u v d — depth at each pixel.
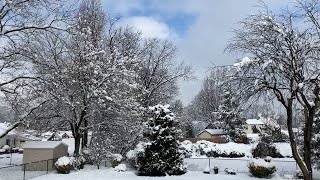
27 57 18.55
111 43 33.84
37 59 18.89
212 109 67.31
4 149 49.97
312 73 14.48
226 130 53.72
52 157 24.44
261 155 37.28
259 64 14.69
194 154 38.97
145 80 40.34
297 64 14.31
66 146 27.53
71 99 24.41
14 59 18.41
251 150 38.28
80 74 24.47
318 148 24.00
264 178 21.44
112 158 26.33
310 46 14.47
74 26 18.31
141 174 22.50
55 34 18.78
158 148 22.70
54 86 21.05
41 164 24.39
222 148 38.84
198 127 68.88
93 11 32.22
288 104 15.43
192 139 52.94
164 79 41.81
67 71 23.30
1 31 16.81
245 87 15.06
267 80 14.73
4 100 21.97
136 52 37.03
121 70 26.58
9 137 52.53
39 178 19.88
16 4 16.23
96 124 26.09
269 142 37.53
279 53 14.53
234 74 15.16
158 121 23.52
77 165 24.42
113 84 25.94
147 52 40.81
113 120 26.86
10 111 23.73
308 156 16.19
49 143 25.31
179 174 22.89
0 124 48.50
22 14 16.84
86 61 25.08
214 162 31.31
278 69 14.45
